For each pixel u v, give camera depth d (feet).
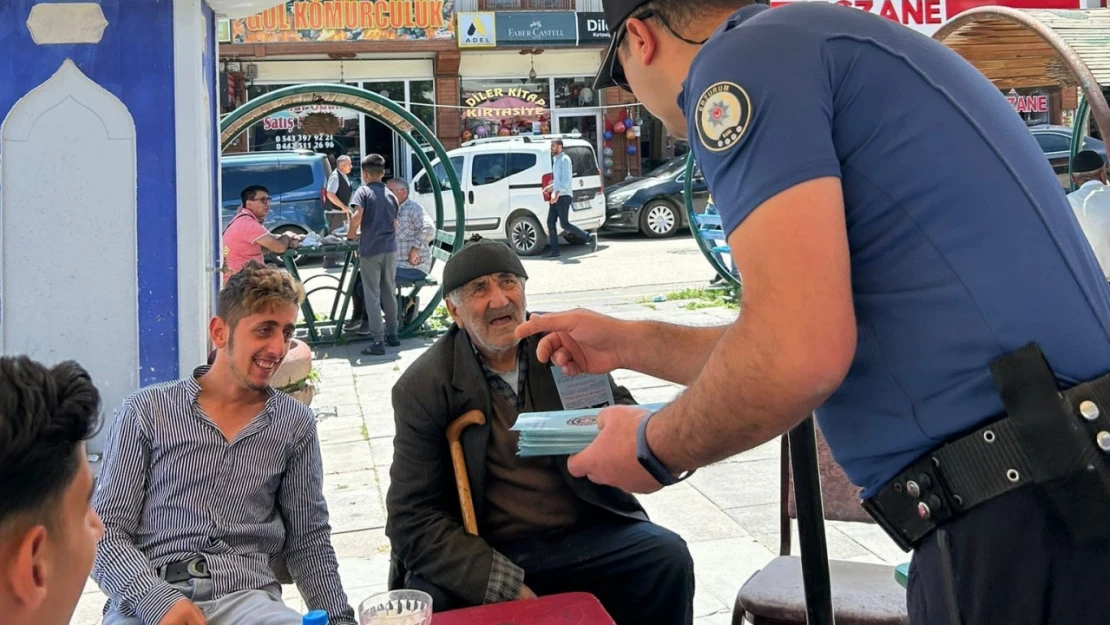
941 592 4.09
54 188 16.51
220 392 8.91
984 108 4.18
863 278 4.13
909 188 3.98
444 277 8.90
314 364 27.32
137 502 8.63
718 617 11.33
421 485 8.73
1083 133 16.11
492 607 7.47
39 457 3.42
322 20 58.85
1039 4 12.98
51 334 16.65
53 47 16.35
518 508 8.92
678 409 4.16
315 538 9.23
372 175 28.32
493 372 9.00
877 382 4.18
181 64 16.57
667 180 53.57
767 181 3.83
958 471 3.99
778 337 3.70
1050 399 3.81
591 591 8.98
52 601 3.53
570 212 48.96
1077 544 3.82
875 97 4.03
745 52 4.03
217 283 19.03
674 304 34.30
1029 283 3.92
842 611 7.83
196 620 7.92
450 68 61.26
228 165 47.44
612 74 5.42
